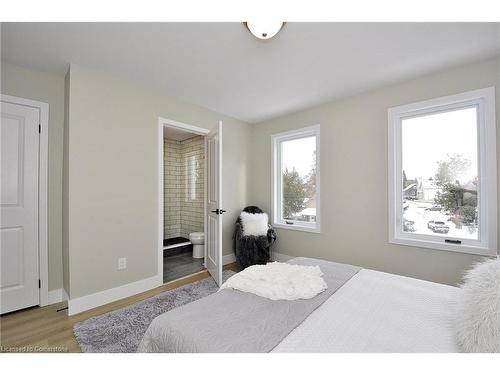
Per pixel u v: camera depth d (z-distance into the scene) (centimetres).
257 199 389
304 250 326
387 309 111
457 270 214
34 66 213
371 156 266
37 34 169
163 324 99
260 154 386
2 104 203
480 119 207
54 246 227
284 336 90
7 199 204
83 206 212
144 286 252
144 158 256
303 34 170
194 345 85
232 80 243
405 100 243
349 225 283
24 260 210
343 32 168
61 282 230
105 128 227
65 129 225
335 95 279
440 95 223
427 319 103
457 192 221
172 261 362
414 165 244
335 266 171
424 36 172
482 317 81
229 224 357
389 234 252
